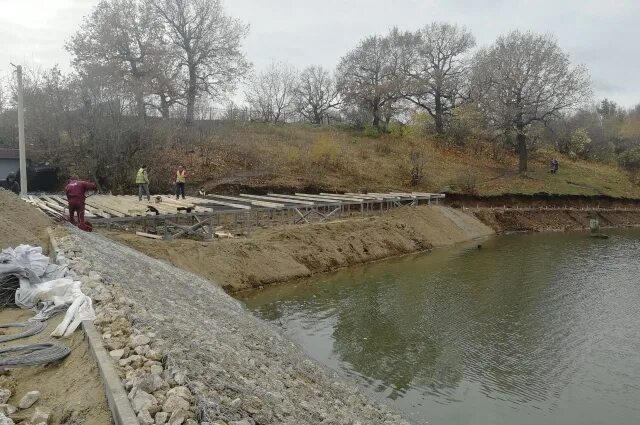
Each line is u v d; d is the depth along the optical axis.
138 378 4.70
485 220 34.66
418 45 48.00
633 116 76.69
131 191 25.66
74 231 12.89
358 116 49.00
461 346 12.88
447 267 22.17
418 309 15.82
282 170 33.25
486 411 9.66
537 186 40.84
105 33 31.08
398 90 45.91
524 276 20.66
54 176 25.23
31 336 6.28
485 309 16.00
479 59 46.06
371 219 26.39
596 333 14.01
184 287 12.41
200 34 34.88
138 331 6.05
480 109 44.28
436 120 49.56
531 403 10.05
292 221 24.38
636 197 43.88
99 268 9.41
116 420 4.23
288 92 54.31
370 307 15.85
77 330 6.33
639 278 20.48
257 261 18.39
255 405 5.46
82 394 4.81
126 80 29.81
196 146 31.89
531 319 15.13
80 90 27.08
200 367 5.72
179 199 22.02
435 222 30.12
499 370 11.52
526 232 34.84
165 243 16.67
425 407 9.73
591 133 56.88
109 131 25.11
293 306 15.60
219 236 19.73
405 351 12.43
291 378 8.33
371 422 8.05
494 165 46.62
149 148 26.73
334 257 21.39
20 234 11.03
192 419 4.23
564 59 41.09
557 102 40.50
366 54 47.25
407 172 39.16
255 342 9.81
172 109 34.41
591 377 11.27
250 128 40.56
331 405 7.92
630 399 10.27
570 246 28.81
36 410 4.55
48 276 8.38
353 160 39.19
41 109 26.67
